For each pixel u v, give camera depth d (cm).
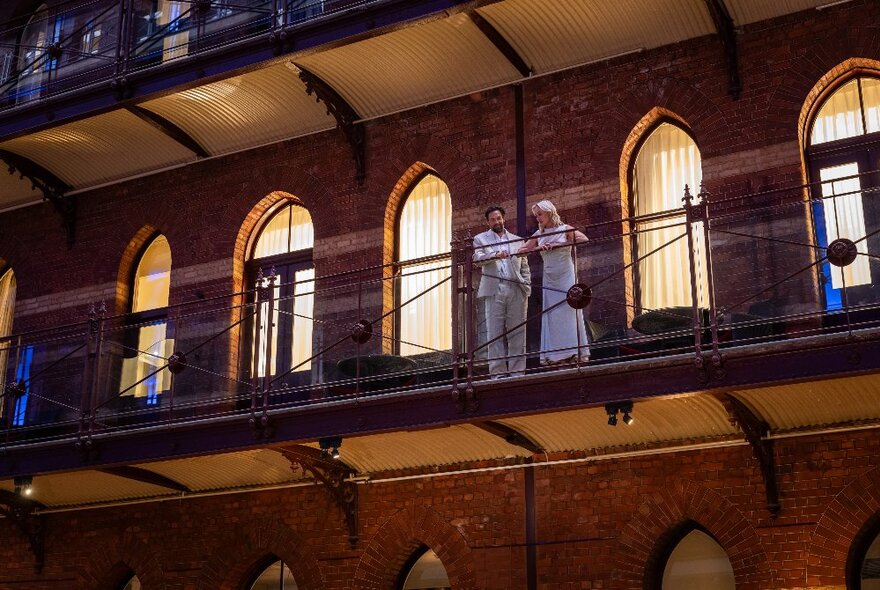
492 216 1188
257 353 1195
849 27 1164
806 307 1016
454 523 1228
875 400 1046
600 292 1114
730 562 1124
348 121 1380
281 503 1325
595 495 1173
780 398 1054
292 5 1385
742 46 1209
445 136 1343
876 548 1079
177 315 1274
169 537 1375
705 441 1136
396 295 1312
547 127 1289
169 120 1428
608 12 1224
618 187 1235
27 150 1491
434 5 1206
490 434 1166
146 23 1494
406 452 1229
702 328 1003
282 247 1441
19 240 1589
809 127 1194
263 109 1408
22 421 1330
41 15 1595
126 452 1234
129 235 1511
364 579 1252
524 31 1261
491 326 1130
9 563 1459
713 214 1180
